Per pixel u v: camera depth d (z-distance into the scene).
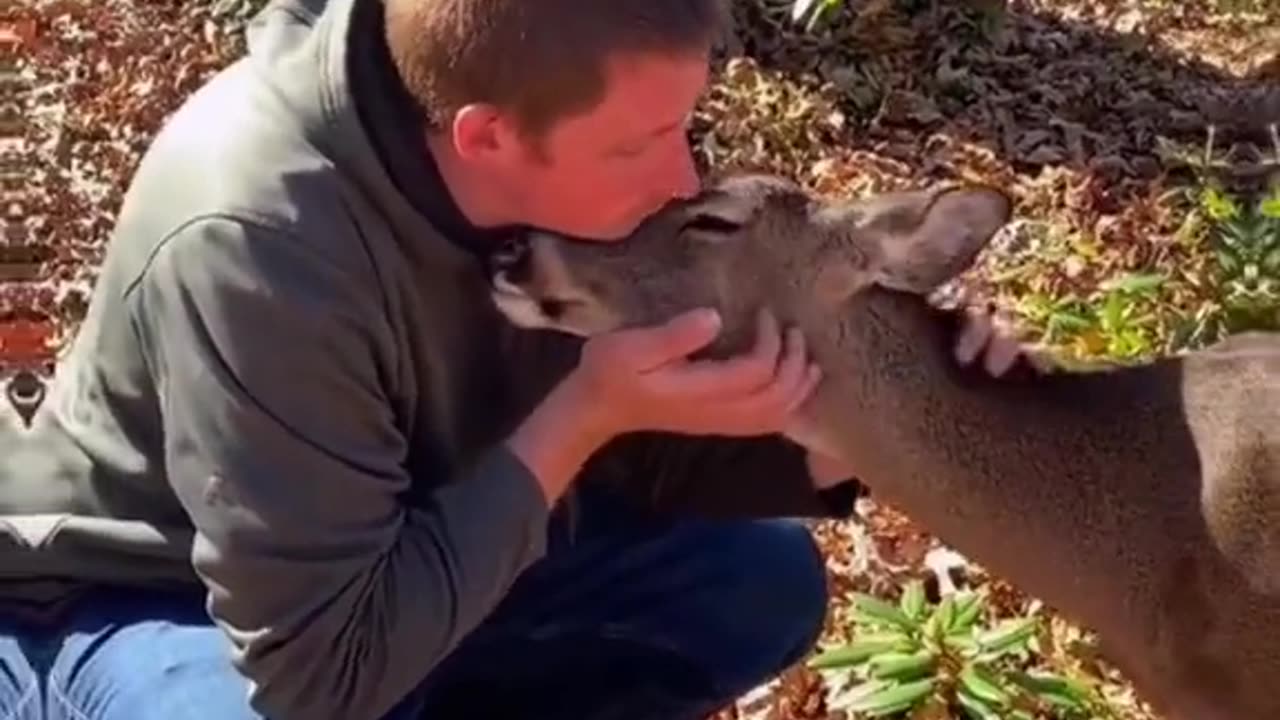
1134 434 1.68
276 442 1.36
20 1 3.21
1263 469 1.64
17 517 1.50
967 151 2.97
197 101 1.42
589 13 1.31
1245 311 2.42
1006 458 1.67
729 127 2.98
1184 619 1.69
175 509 1.49
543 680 1.71
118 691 1.48
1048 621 2.09
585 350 1.46
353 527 1.38
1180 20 3.36
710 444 1.64
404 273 1.41
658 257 1.51
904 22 3.26
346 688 1.41
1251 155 2.99
